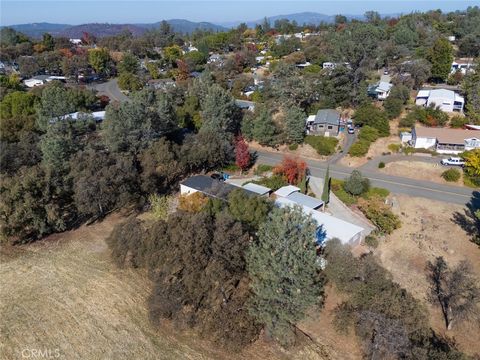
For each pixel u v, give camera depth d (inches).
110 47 6417.3
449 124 2375.7
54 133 1969.7
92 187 1493.6
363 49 2578.7
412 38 3991.1
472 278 1159.0
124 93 3878.0
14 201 1425.9
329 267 1085.8
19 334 1052.5
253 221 1262.3
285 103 2647.6
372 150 2191.2
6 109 2760.8
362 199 1673.2
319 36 5290.4
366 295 1011.9
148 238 1185.4
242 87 3496.6
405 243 1413.6
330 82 2719.0
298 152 2277.3
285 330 967.6
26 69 4434.1
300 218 1019.9
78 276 1289.4
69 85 4020.7
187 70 4291.3
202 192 1621.6
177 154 1878.7
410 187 1819.6
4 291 1229.7
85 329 1066.1
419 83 3051.2
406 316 954.1
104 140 1966.0
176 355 984.3
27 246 1483.8
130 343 1019.3
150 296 1131.9
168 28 7849.4
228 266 1040.2
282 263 951.0
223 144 2046.0
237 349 989.8
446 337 1019.3
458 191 1770.4
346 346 1005.8
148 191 1717.5
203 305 1056.8
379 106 2691.9
